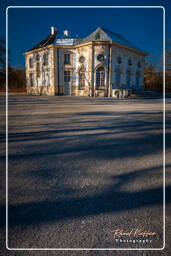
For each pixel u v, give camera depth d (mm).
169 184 2143
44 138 4066
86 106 11016
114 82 22094
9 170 2477
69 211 1646
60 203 1763
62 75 23781
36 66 26375
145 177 2320
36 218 1552
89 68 21734
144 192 1971
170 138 4168
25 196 1877
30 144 3637
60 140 3920
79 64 22766
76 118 6688
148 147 3527
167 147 3539
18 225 1471
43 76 25344
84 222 1515
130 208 1698
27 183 2137
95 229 1445
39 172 2424
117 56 21969
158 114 7883
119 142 3824
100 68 21688
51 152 3186
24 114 7633
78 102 13992
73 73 23562
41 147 3457
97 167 2598
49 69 24062
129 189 2027
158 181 2219
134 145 3637
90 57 21344
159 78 34438
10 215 1586
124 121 6184
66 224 1488
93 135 4359
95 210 1665
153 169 2557
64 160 2840
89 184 2125
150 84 35656
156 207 1718
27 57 28016
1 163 2711
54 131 4727
